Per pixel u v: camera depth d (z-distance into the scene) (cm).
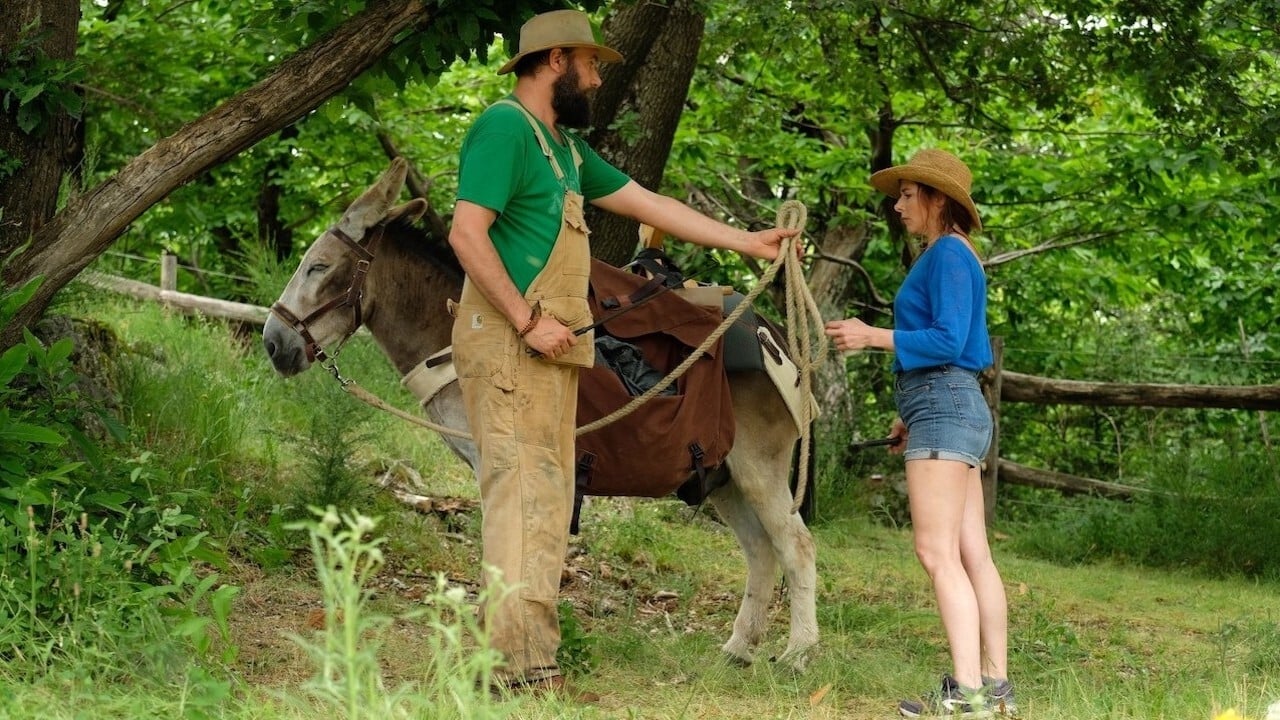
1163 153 980
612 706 426
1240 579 926
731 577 769
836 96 1031
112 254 1157
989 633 421
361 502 714
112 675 353
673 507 934
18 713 296
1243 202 1045
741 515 555
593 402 477
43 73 487
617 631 598
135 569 415
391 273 516
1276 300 1364
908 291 422
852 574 792
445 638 503
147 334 934
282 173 1282
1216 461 1038
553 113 421
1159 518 1021
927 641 602
